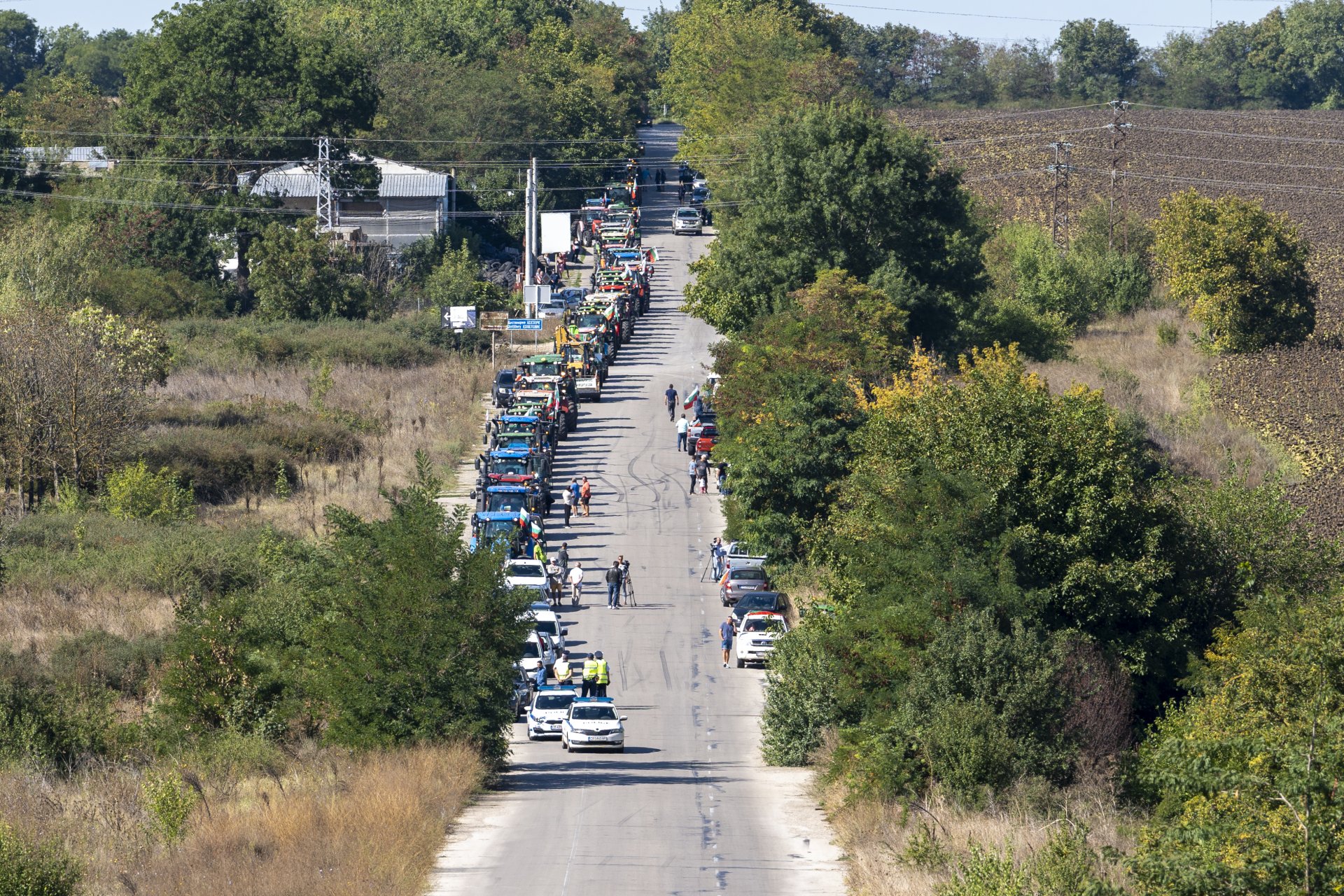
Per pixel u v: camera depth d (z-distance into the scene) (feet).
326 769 394.73
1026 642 368.07
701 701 563.89
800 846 332.80
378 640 408.87
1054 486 453.17
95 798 375.25
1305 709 279.69
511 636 417.90
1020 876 244.01
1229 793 230.68
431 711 404.77
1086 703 367.45
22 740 433.07
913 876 285.43
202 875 291.79
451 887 291.99
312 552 558.15
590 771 445.37
